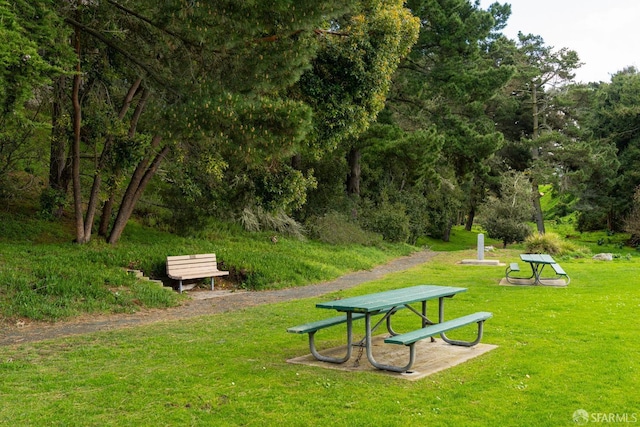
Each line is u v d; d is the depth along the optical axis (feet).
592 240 145.89
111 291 40.88
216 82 39.27
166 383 20.11
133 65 45.21
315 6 36.42
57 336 30.40
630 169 143.74
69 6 42.19
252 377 20.81
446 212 137.28
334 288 52.42
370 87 55.16
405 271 65.41
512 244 123.24
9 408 17.60
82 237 51.19
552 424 15.42
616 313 33.19
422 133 80.84
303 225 86.84
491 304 38.19
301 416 16.40
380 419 15.97
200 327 32.50
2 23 26.22
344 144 87.61
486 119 126.72
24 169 60.03
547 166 140.67
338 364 22.85
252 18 35.60
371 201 108.06
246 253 60.95
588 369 20.90
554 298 40.16
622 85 157.38
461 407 16.94
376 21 54.34
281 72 39.29
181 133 38.29
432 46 86.84
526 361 22.31
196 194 60.03
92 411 17.20
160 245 56.34
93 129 49.62
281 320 34.65
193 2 34.99
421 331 21.85
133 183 54.39
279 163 59.57
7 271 39.01
